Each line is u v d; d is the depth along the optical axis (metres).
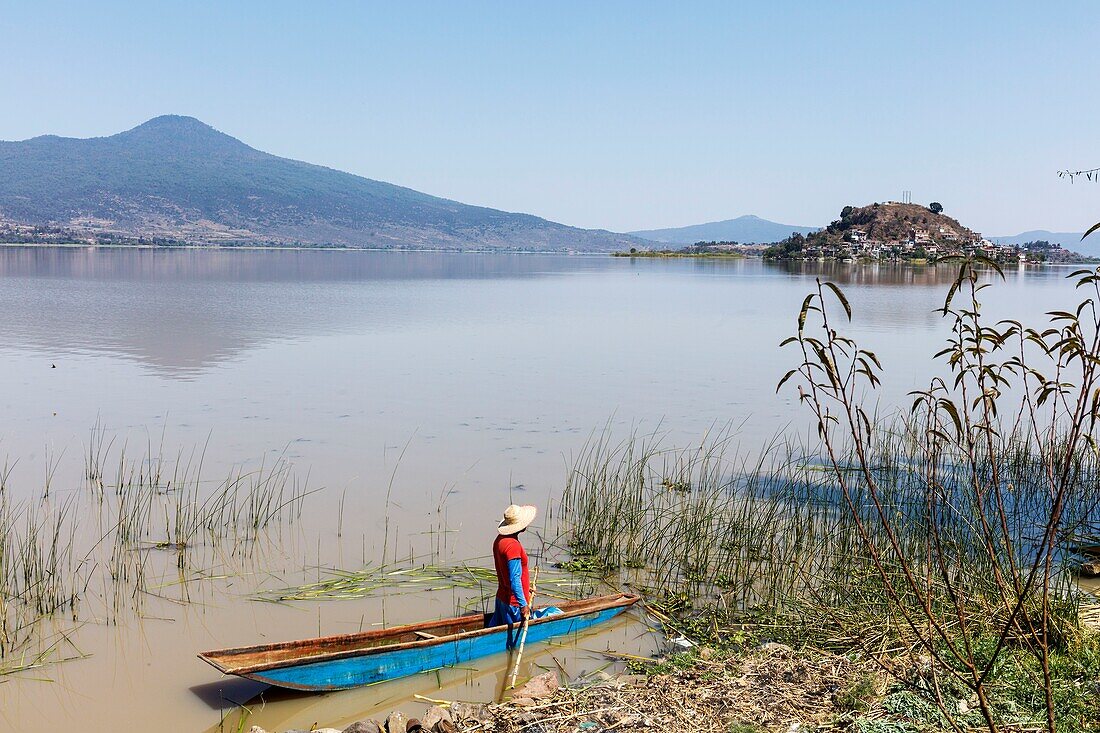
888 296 69.75
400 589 11.05
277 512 13.90
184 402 22.41
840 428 20.44
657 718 7.28
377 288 77.19
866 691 7.48
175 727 7.85
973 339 5.59
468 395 24.27
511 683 8.64
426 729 7.30
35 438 18.31
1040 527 11.71
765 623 9.71
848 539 11.74
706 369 30.05
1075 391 24.70
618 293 75.62
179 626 9.93
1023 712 6.89
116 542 12.45
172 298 57.97
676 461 17.44
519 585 9.36
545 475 16.23
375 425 20.09
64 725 7.85
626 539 12.88
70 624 9.91
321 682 8.33
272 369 28.23
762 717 7.21
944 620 8.72
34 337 35.06
